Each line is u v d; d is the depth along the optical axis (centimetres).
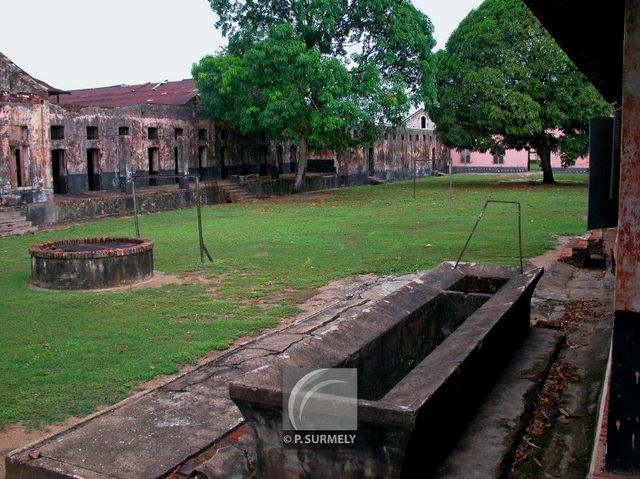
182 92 3247
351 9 2795
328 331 473
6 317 895
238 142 3331
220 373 635
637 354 305
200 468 423
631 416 309
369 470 337
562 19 350
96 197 2261
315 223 1955
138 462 445
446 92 3103
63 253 1080
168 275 1196
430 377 386
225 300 992
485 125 2939
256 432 362
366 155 4000
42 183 2070
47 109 2105
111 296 1028
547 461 435
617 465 314
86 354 722
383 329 518
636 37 290
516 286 649
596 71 490
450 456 423
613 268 1021
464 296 661
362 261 1298
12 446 505
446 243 1505
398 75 2822
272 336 769
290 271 1212
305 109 2723
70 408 573
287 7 2764
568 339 715
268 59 2575
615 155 498
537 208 2280
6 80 2028
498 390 540
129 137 2634
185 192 2556
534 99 2933
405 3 2867
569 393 548
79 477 424
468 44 3062
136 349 739
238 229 1838
